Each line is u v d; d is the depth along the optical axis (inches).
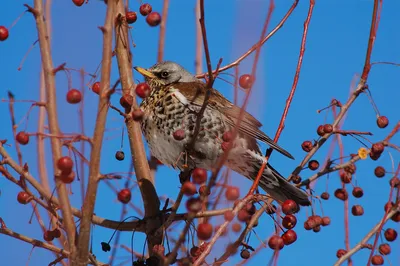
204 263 302.5
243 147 474.6
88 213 279.1
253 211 362.0
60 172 281.3
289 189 431.8
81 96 304.8
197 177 323.6
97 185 278.7
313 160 427.8
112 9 271.0
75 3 341.4
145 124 492.4
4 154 307.9
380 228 343.6
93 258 344.8
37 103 278.5
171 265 330.0
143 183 390.6
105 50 269.1
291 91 375.2
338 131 406.9
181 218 375.6
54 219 341.7
